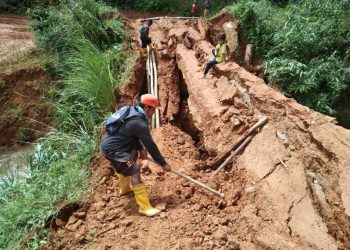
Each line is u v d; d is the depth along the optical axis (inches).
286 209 170.7
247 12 434.3
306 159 197.3
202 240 163.2
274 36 397.4
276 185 183.6
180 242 162.2
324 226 161.8
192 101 284.2
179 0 778.8
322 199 178.4
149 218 179.0
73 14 445.1
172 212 181.6
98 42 442.6
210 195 193.8
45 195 203.5
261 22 421.4
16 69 410.0
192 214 179.9
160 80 358.3
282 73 355.9
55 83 406.9
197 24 499.5
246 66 399.9
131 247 162.1
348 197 167.3
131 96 340.2
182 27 486.6
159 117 300.2
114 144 177.9
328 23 387.9
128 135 176.1
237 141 219.0
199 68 321.1
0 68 416.5
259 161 201.0
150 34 480.7
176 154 240.7
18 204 201.5
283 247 151.6
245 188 190.7
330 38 380.5
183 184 202.2
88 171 227.3
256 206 176.6
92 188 206.5
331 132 201.8
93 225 178.4
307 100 346.3
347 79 354.9
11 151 373.7
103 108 338.0
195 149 251.4
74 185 211.2
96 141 267.1
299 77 350.0
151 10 761.0
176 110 320.8
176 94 340.5
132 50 434.3
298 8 433.4
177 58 372.2
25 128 387.2
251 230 165.2
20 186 236.7
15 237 181.5
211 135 237.5
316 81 347.6
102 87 340.8
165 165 180.2
